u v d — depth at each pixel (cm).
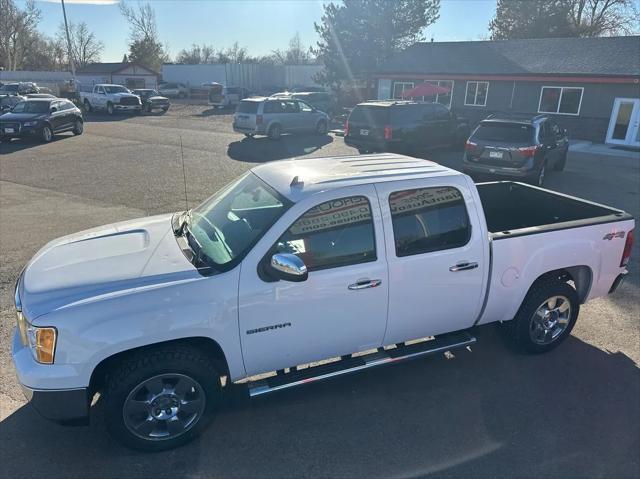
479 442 341
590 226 439
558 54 2434
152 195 1045
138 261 337
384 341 380
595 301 565
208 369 324
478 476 311
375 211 354
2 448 328
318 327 347
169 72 5806
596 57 2284
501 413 371
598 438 346
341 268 344
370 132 1520
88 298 300
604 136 2180
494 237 397
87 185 1137
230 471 313
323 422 358
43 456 322
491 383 408
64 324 290
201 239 360
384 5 3225
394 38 3316
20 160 1460
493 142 1162
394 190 363
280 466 317
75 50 8656
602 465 322
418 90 2439
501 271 402
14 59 7388
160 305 302
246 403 378
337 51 3369
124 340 295
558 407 379
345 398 386
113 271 325
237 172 1316
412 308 374
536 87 2356
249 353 334
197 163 1448
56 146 1756
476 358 446
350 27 3288
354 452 330
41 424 352
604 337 486
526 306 429
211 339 319
